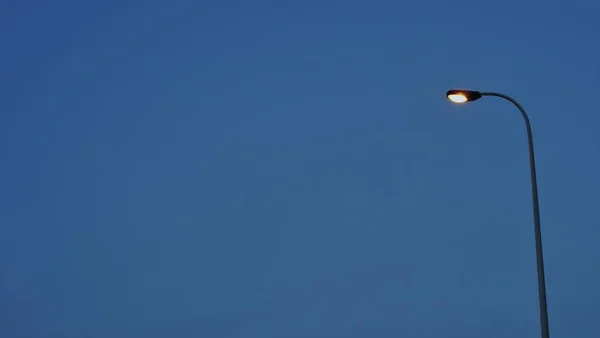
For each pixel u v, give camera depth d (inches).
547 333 635.5
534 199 683.4
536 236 667.4
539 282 651.5
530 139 703.1
